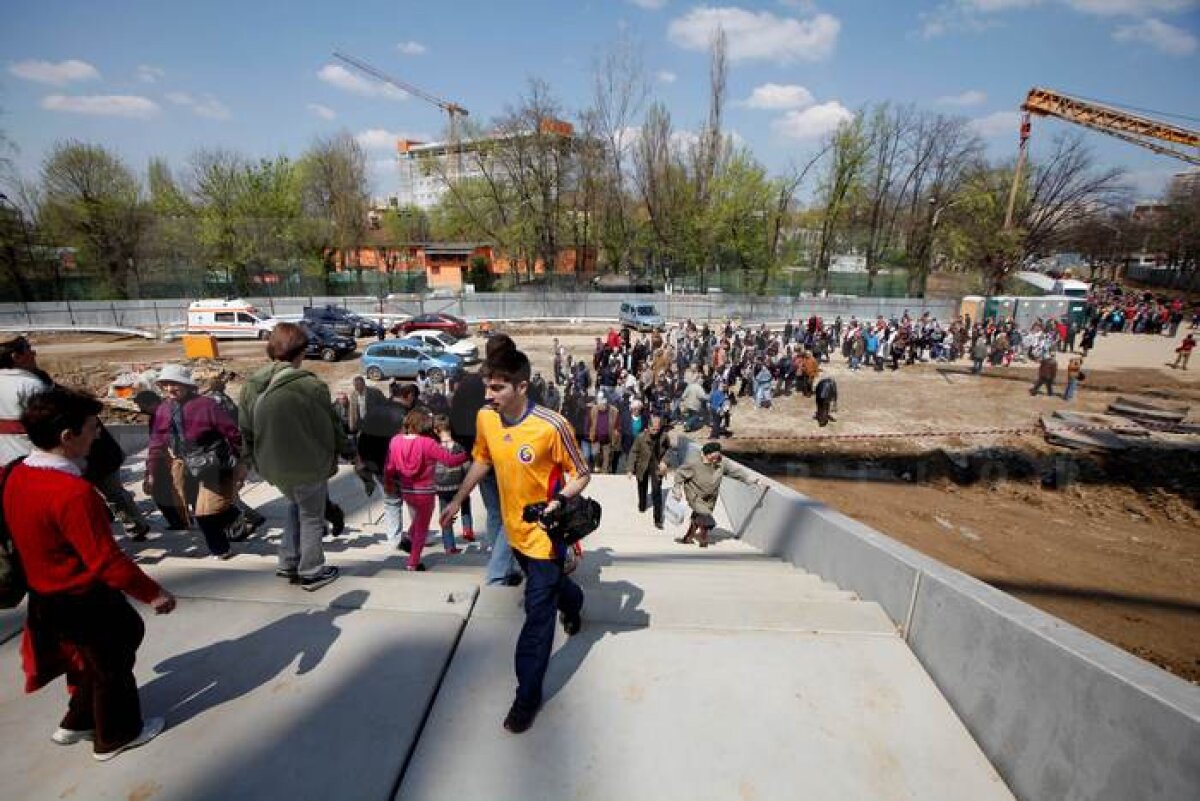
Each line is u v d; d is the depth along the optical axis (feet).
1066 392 62.28
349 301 128.88
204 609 10.78
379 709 8.28
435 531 21.91
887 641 10.68
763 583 14.80
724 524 27.53
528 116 138.51
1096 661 6.75
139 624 7.42
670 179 147.64
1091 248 208.74
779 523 20.31
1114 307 128.26
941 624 9.64
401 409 21.16
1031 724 7.52
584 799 7.00
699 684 9.21
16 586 6.64
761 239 146.72
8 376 11.79
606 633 10.60
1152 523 36.11
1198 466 43.73
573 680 9.23
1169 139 132.57
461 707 8.45
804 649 10.29
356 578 12.06
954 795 7.52
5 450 11.72
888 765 7.85
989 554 31.48
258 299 126.82
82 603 6.79
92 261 131.54
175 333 104.58
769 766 7.64
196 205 142.31
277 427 10.68
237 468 14.44
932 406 60.44
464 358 75.15
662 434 26.08
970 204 142.41
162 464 16.44
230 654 9.44
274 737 7.70
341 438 11.74
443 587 11.73
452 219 171.53
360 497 26.48
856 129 137.28
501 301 129.80
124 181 134.41
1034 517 37.06
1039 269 212.43
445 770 7.33
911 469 45.60
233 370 74.43
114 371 71.26
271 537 17.74
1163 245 189.47
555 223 150.82
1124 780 6.27
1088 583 28.19
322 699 8.45
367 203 170.50
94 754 7.20
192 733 7.71
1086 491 41.22
